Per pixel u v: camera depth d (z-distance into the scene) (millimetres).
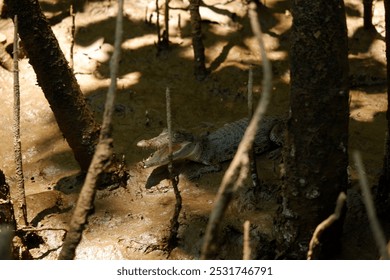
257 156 6070
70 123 5469
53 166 6098
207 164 5883
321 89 4211
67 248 3525
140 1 8031
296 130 4371
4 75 7145
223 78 7305
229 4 8125
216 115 6844
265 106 2672
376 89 7277
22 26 5059
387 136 4988
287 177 4531
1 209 4625
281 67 7535
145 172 5840
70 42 7516
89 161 5648
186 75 7324
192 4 6914
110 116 3287
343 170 4465
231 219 5141
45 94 5422
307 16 4113
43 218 5297
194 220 5168
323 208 4496
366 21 7949
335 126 4301
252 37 7867
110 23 7793
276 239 4766
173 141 5809
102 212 5375
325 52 4141
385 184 5078
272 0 8344
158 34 7508
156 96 7008
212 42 7738
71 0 7973
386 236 5000
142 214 5348
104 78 7242
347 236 5062
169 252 4977
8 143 6449
